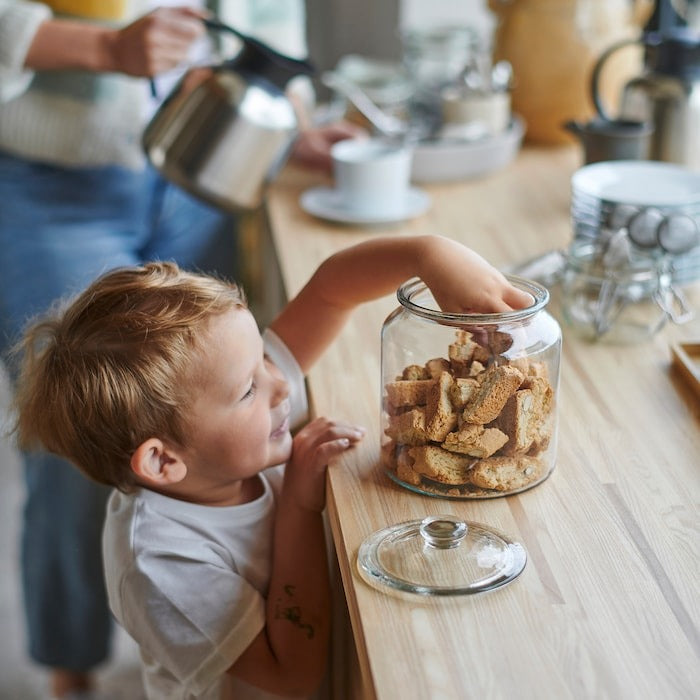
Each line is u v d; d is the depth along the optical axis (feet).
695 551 2.67
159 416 3.12
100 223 6.17
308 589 3.42
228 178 5.22
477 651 2.31
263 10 7.22
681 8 6.11
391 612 2.44
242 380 3.15
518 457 2.93
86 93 5.83
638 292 3.80
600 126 5.20
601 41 6.12
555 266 4.31
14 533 8.14
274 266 5.45
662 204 4.22
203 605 3.27
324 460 3.19
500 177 5.91
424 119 6.42
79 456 3.34
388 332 3.03
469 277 2.98
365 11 7.58
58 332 3.29
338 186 5.36
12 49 5.24
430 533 2.62
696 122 5.14
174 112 5.22
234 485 3.48
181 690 3.55
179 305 3.16
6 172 5.96
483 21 7.73
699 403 3.46
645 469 3.07
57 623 6.09
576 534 2.75
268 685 3.38
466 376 2.88
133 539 3.30
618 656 2.29
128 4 6.03
